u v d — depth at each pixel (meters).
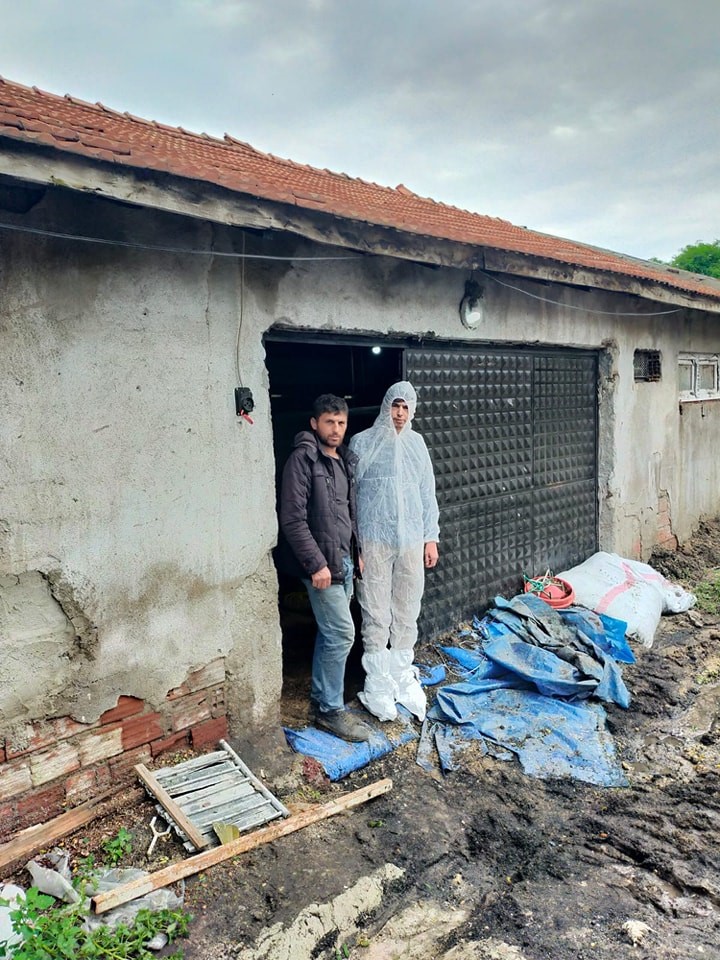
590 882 2.99
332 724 3.89
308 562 3.56
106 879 2.68
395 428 4.15
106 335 2.92
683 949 2.61
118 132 3.46
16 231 2.62
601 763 3.85
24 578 2.78
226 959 2.46
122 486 3.03
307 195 3.11
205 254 3.21
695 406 7.94
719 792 3.63
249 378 3.48
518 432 5.61
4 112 2.48
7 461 2.68
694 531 8.17
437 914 2.80
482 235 4.80
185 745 3.40
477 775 3.71
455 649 4.88
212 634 3.43
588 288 5.57
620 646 5.15
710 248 26.86
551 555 6.10
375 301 4.14
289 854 2.94
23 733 2.84
